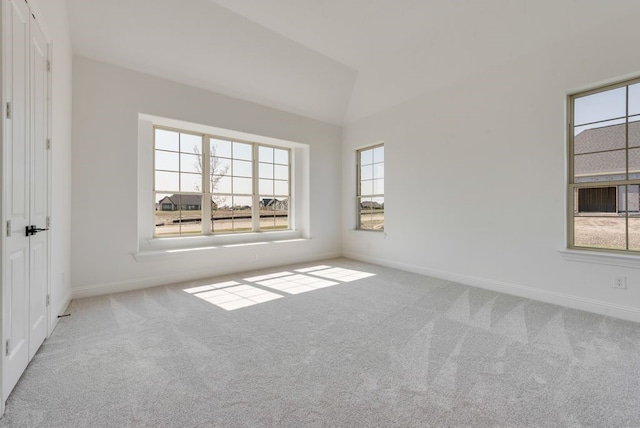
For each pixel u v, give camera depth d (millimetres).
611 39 2682
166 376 1761
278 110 5039
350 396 1567
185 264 4102
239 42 3846
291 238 5586
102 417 1407
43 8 2117
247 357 1995
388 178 4996
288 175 5715
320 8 3459
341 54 4395
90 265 3344
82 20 3061
